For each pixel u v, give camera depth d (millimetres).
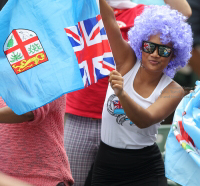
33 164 9461
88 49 9422
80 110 14180
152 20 10742
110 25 11102
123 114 11258
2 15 9242
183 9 14578
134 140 11484
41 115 9141
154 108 10820
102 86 13852
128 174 11719
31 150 9430
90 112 14125
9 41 9219
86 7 9430
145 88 11172
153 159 11820
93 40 9477
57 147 9703
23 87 9008
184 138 10766
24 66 9086
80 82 9094
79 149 14102
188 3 15953
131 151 11586
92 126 14188
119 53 11258
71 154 14109
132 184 11766
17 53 9133
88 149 14125
